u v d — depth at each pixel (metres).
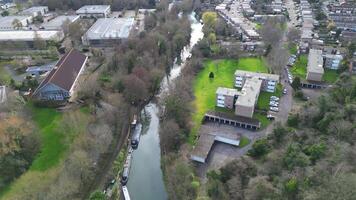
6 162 116.56
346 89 146.88
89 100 159.00
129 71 182.75
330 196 78.19
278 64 192.50
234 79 186.50
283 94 175.62
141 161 137.88
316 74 182.00
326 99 139.88
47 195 104.75
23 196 106.69
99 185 120.38
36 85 174.00
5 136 117.62
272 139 128.88
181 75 192.88
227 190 103.56
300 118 138.38
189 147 134.62
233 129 148.25
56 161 124.06
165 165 130.25
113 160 132.75
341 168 89.00
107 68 191.38
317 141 113.50
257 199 91.81
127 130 152.75
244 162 114.00
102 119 143.50
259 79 173.25
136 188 123.69
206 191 109.81
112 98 155.62
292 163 101.88
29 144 126.50
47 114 152.38
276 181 97.12
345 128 112.38
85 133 133.75
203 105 167.25
